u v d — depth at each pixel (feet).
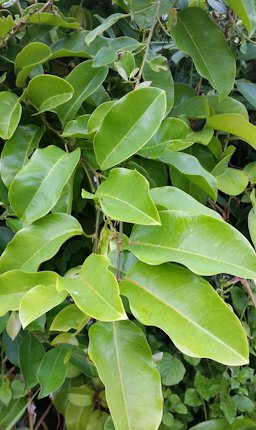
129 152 0.96
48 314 1.29
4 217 1.17
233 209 1.61
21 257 0.96
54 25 1.34
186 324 0.77
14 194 0.96
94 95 1.27
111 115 0.99
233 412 1.44
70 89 1.12
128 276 0.88
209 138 1.25
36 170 0.98
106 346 0.85
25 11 1.33
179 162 1.10
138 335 0.87
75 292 0.80
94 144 1.01
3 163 1.14
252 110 1.72
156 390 0.81
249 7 1.26
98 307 0.76
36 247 0.97
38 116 1.24
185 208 0.93
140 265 0.88
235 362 0.72
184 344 0.74
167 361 1.48
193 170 1.09
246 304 1.52
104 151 1.00
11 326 1.17
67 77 1.20
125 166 1.18
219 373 1.61
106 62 1.17
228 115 1.19
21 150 1.17
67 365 1.28
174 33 1.26
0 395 1.46
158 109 0.97
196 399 1.51
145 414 0.79
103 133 1.00
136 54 1.29
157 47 1.57
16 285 0.91
